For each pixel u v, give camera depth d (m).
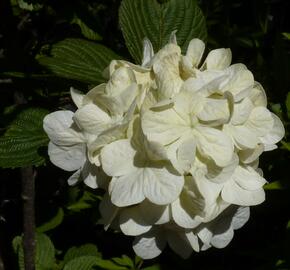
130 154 0.19
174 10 0.26
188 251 0.22
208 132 0.19
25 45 0.32
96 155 0.20
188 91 0.19
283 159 0.28
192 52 0.21
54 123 0.21
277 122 0.21
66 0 0.32
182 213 0.20
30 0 0.30
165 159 0.19
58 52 0.25
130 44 0.26
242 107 0.19
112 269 0.29
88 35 0.32
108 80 0.21
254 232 0.31
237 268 0.31
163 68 0.19
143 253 0.22
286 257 0.27
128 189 0.19
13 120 0.24
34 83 0.25
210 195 0.19
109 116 0.20
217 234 0.22
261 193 0.20
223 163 0.19
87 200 0.33
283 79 0.31
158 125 0.19
